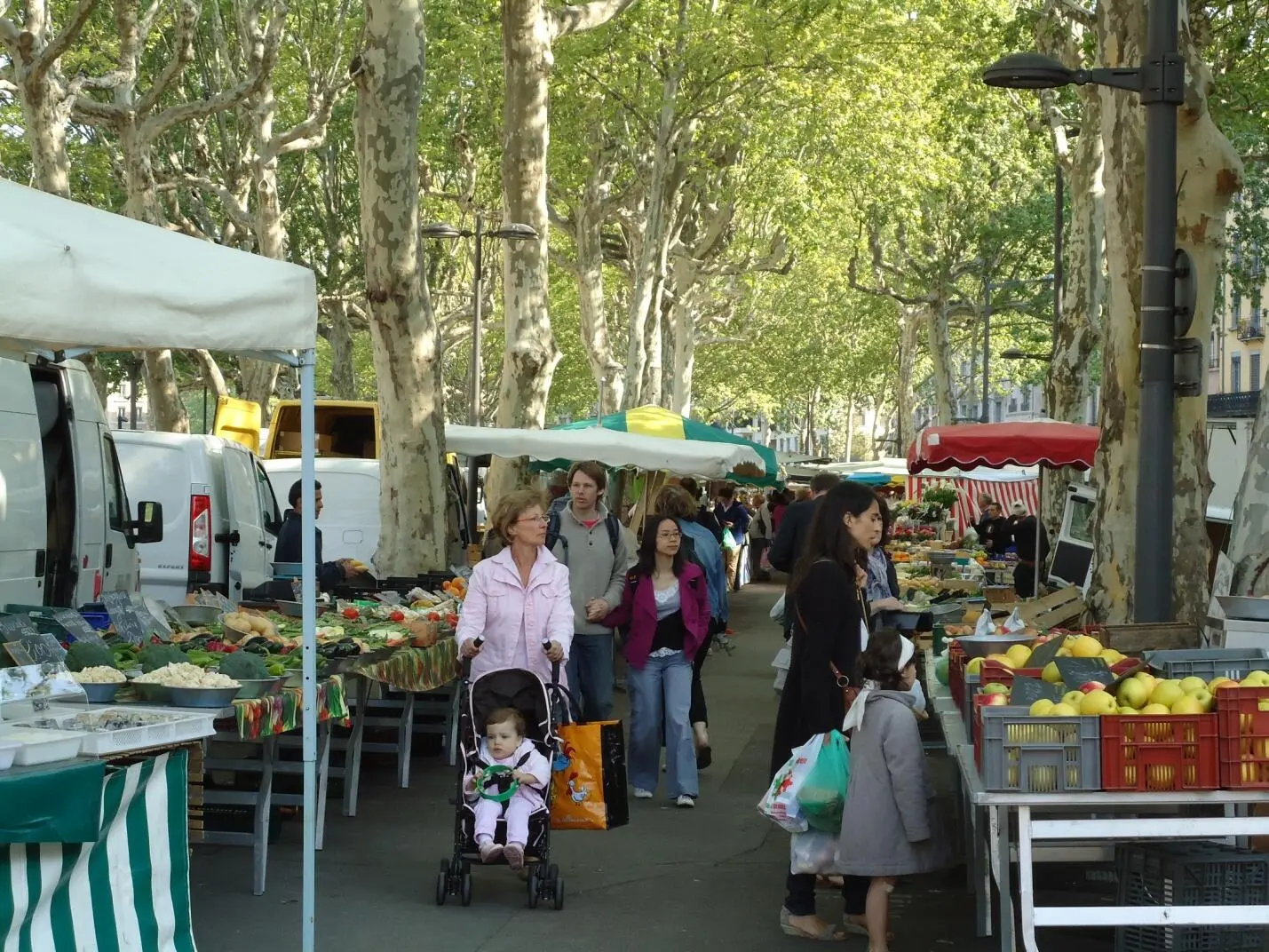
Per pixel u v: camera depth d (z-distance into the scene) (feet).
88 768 16.19
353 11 109.09
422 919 24.13
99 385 123.54
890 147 108.99
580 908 25.11
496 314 180.65
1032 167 141.59
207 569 48.88
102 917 17.28
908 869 21.13
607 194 122.83
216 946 22.21
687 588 33.91
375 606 34.94
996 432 56.65
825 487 38.83
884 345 243.40
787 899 23.71
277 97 116.06
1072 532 55.88
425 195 130.41
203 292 18.39
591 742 25.46
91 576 38.11
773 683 56.70
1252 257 110.93
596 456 59.47
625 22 103.35
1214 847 20.15
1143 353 29.27
